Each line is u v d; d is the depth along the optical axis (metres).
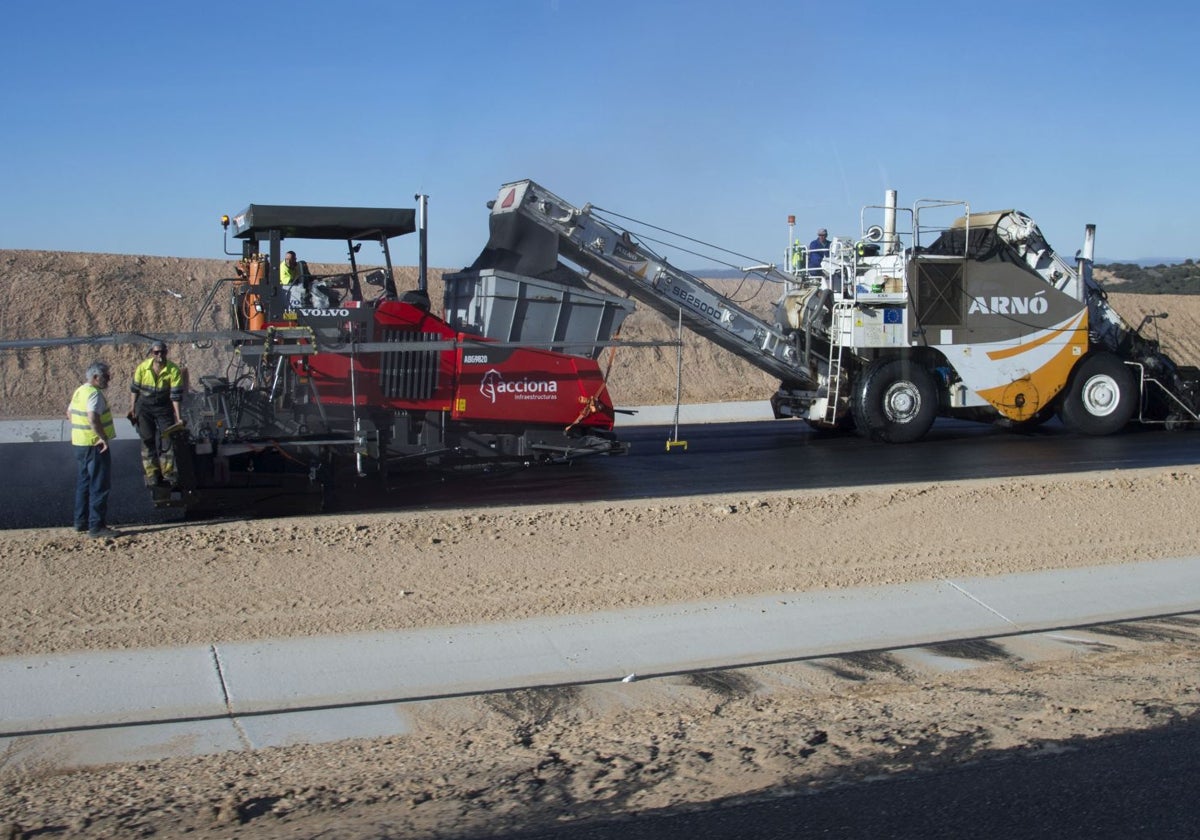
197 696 6.67
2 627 7.61
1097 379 18.34
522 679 7.09
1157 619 8.55
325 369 12.23
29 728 6.18
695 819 4.96
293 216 12.06
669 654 7.57
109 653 7.19
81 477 9.73
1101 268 58.81
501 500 12.45
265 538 9.77
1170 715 6.27
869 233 17.23
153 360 10.98
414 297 13.02
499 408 13.49
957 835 4.82
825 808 5.08
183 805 5.11
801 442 17.94
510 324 13.63
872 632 8.13
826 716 6.34
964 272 17.53
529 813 5.02
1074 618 8.58
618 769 5.53
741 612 8.34
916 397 17.47
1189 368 19.86
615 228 16.11
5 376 22.88
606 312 14.26
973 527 10.83
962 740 5.90
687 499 11.85
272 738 6.06
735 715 6.41
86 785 5.38
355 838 4.77
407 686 6.91
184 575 8.77
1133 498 12.12
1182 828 4.88
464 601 8.35
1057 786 5.32
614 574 9.09
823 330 17.67
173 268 28.42
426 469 13.57
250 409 11.74
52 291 25.59
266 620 7.86
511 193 15.41
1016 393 17.89
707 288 17.00
